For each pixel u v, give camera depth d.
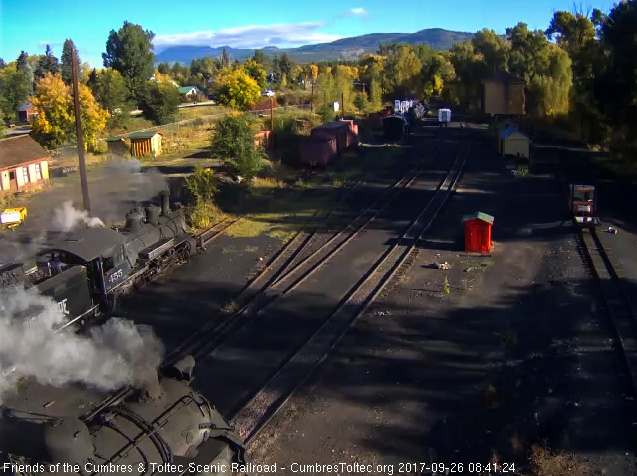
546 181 37.09
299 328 17.45
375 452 11.62
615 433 11.56
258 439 12.07
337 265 22.97
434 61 107.50
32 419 7.82
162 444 8.43
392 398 13.57
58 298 15.76
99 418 8.25
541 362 14.78
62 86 53.03
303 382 14.27
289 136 49.16
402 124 57.97
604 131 44.12
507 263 22.73
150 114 74.31
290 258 23.92
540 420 12.24
